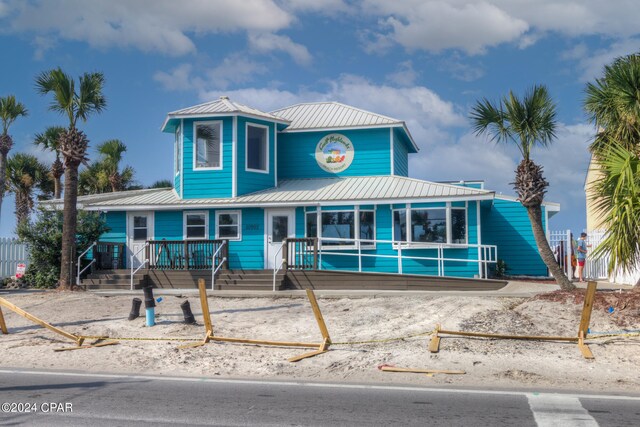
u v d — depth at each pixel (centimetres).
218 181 2550
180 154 2611
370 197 2383
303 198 2448
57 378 1011
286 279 2108
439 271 2208
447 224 2341
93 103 2117
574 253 2562
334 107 2977
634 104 1395
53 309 1695
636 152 1484
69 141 2102
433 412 776
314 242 2123
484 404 819
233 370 1091
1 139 2508
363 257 2408
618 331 1273
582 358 1103
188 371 1090
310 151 2767
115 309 1686
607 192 1400
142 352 1217
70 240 2127
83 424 725
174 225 2536
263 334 1377
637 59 1447
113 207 2514
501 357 1114
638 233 1272
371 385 948
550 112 1603
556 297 1509
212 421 735
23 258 2612
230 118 2566
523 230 2669
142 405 815
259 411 782
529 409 791
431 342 1191
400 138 2880
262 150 2650
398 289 2038
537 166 1627
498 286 2036
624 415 760
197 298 1886
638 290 1450
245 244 2488
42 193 3950
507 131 1636
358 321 1472
